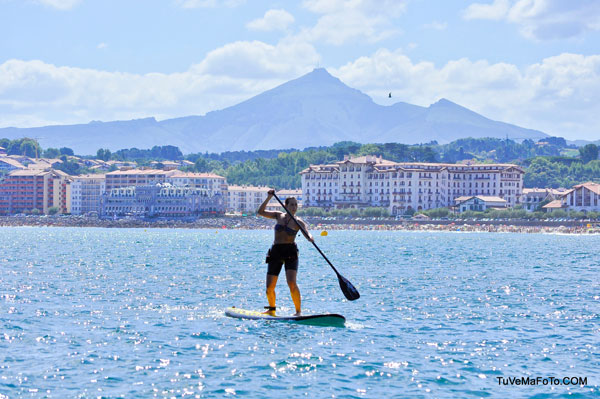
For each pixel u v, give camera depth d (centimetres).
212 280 5850
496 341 3130
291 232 3478
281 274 6519
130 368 2595
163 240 18312
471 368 2642
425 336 3225
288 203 3500
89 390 2316
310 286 5369
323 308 4091
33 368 2581
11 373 2508
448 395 2305
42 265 7625
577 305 4341
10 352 2825
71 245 14200
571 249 13275
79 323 3481
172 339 3088
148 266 7600
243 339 3089
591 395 2314
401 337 3192
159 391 2316
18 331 3253
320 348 2931
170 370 2570
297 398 2256
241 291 4966
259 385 2391
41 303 4212
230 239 19612
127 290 4991
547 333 3334
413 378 2497
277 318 3525
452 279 6144
